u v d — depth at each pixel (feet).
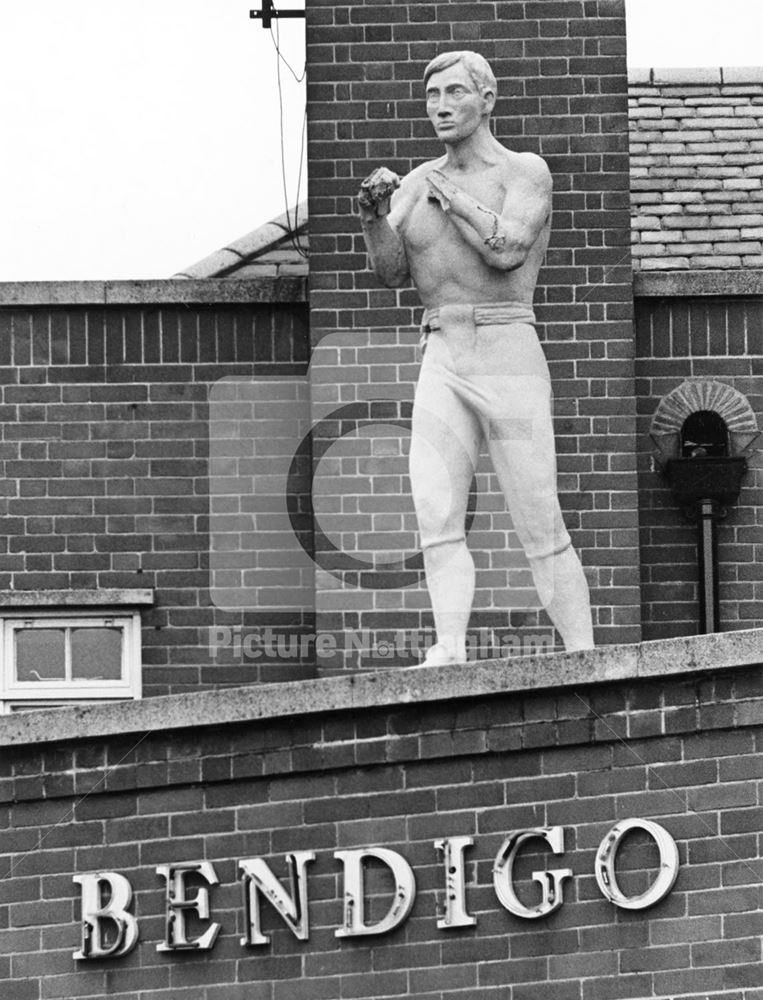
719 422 64.49
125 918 53.83
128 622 64.08
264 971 53.36
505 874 52.80
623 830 52.49
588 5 64.28
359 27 64.13
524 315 54.80
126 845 54.13
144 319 64.85
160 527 64.28
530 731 53.06
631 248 65.51
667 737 52.70
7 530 64.23
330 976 53.11
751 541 64.18
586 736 52.85
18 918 54.19
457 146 54.60
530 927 52.65
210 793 53.98
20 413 64.59
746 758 52.44
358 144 63.93
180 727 54.03
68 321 64.85
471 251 54.39
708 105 69.31
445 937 52.85
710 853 52.29
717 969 52.01
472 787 53.16
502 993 52.49
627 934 52.34
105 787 54.34
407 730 53.42
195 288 64.75
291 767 53.72
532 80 64.18
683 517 64.39
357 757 53.47
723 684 52.65
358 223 63.77
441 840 53.01
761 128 68.90
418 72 64.08
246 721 53.83
